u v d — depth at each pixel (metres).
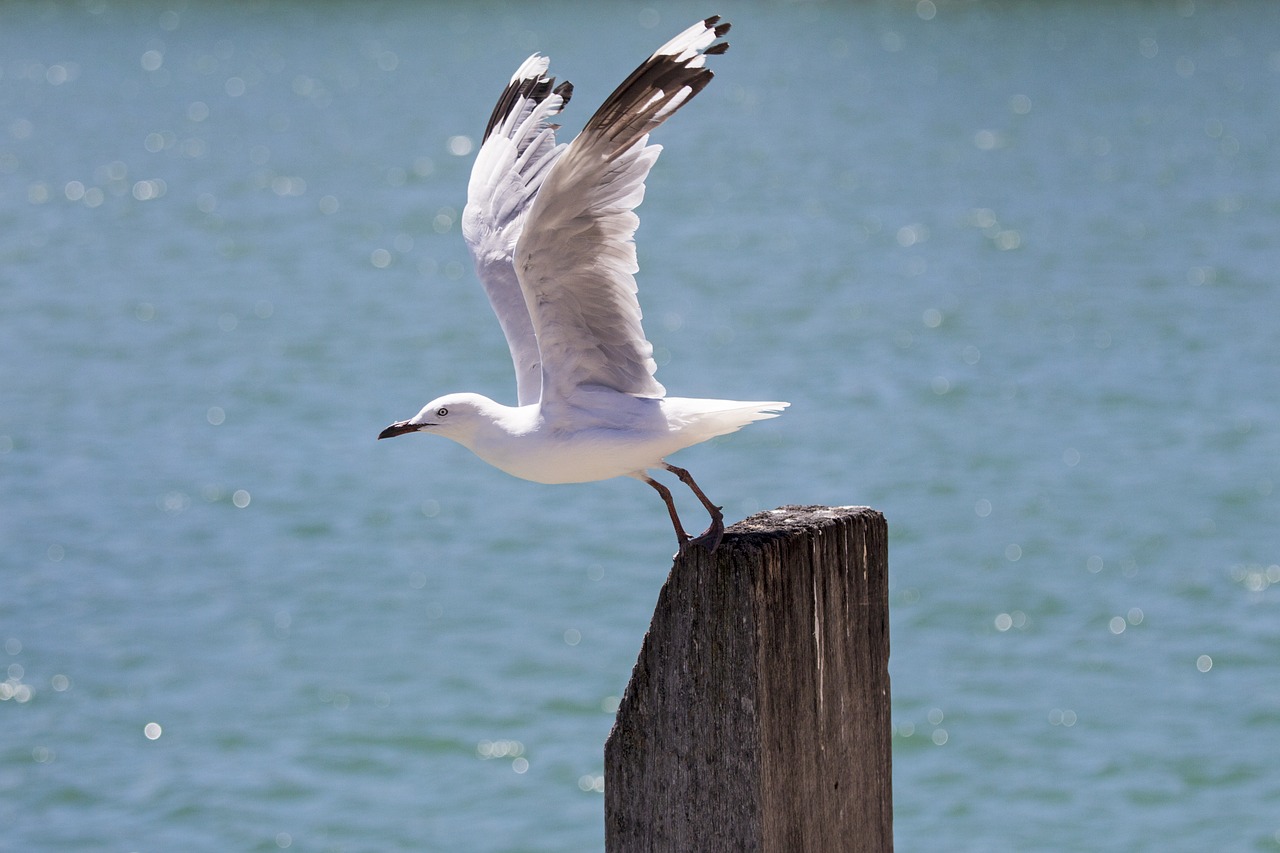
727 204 51.66
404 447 24.97
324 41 122.38
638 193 5.76
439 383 29.25
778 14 135.00
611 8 145.00
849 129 71.56
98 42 123.88
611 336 5.93
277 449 25.00
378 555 20.34
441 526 21.27
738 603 4.52
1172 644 17.02
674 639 4.62
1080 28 116.50
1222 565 19.12
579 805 14.43
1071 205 49.06
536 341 6.48
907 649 17.11
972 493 21.81
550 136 7.00
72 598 19.25
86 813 14.51
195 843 13.96
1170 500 21.33
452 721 15.96
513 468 5.92
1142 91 81.56
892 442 24.20
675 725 4.65
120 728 16.02
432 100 88.12
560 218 5.69
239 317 35.53
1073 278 37.44
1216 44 102.94
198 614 18.72
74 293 38.81
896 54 104.12
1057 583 18.69
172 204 54.53
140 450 25.09
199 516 21.94
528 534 20.84
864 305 35.00
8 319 35.66
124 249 45.59
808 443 24.23
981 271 38.75
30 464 24.41
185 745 15.66
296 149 70.12
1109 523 20.58
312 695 16.61
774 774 4.58
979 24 121.81
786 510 4.80
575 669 17.05
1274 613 17.70
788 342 31.48
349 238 47.53
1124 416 25.39
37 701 16.61
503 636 17.84
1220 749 14.73
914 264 40.06
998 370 28.55
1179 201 48.97
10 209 53.28
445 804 14.47
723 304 35.56
